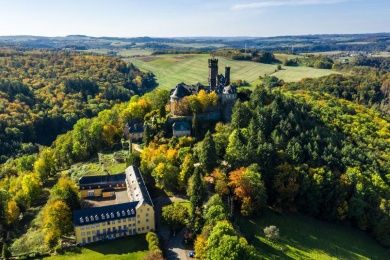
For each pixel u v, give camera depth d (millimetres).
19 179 179500
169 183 152000
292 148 163000
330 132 193125
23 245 131000
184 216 129750
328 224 151500
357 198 153750
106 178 159875
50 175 195125
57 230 127688
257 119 177125
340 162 167750
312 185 153375
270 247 126312
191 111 194875
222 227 112875
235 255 104125
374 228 151000
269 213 146750
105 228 128625
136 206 132375
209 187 144875
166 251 119875
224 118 195250
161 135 182625
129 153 189000
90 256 119688
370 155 183625
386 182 171750
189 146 169625
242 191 138750
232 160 153875
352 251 137000
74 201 139750
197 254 114312
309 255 126812
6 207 152875
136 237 130125
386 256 141250
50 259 119812
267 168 154250
